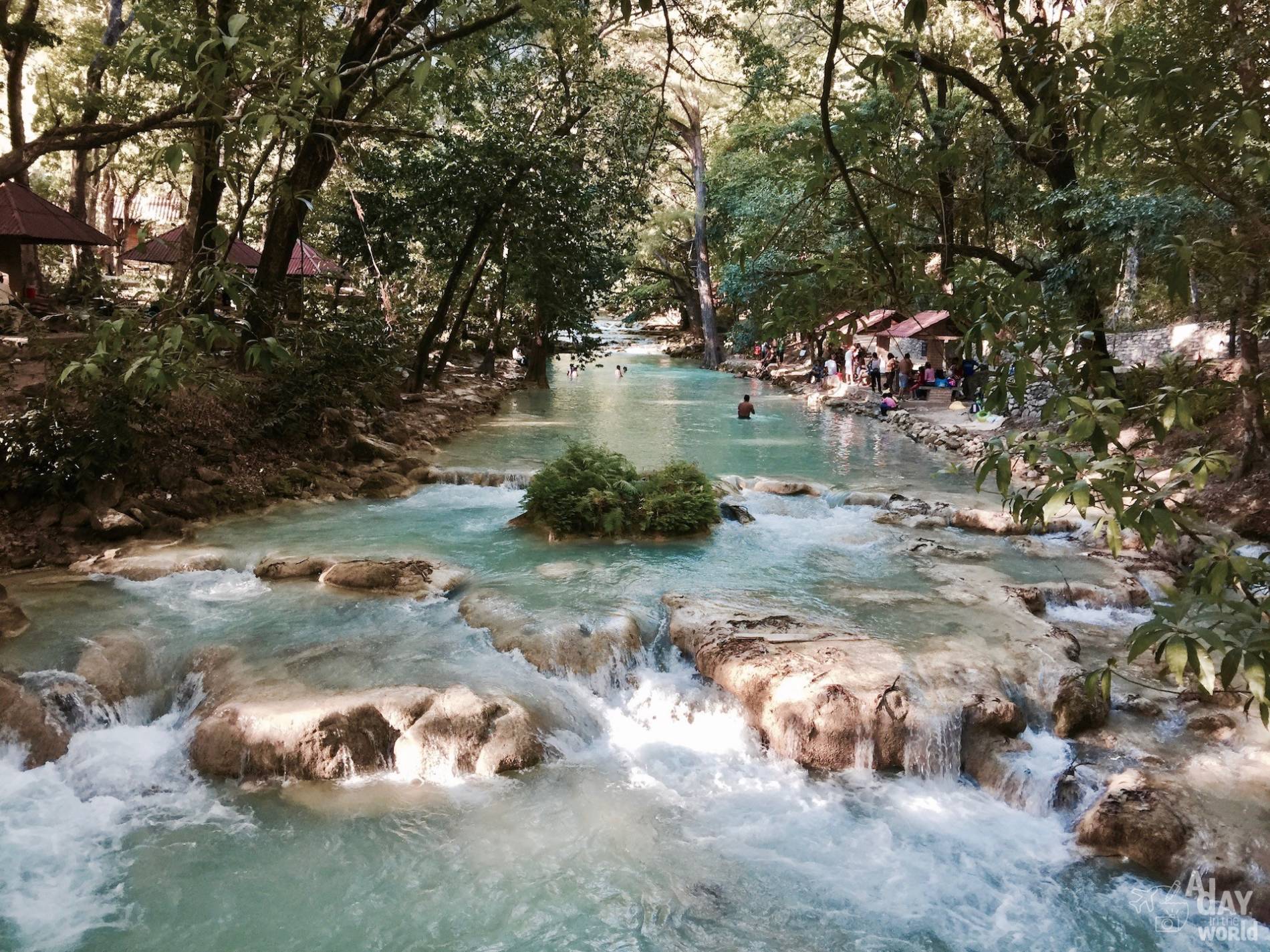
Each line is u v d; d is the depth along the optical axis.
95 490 12.97
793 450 22.38
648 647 10.39
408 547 13.20
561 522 13.93
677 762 8.71
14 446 12.32
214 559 12.35
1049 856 7.36
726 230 42.66
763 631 10.09
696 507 14.34
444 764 8.28
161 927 6.39
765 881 7.02
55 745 8.37
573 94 23.94
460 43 19.59
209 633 10.19
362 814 7.71
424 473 17.62
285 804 7.84
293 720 8.21
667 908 6.70
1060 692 8.90
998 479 2.63
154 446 14.33
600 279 26.89
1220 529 13.61
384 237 23.38
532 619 10.36
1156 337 20.81
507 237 24.30
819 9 19.19
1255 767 8.00
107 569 11.98
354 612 10.92
